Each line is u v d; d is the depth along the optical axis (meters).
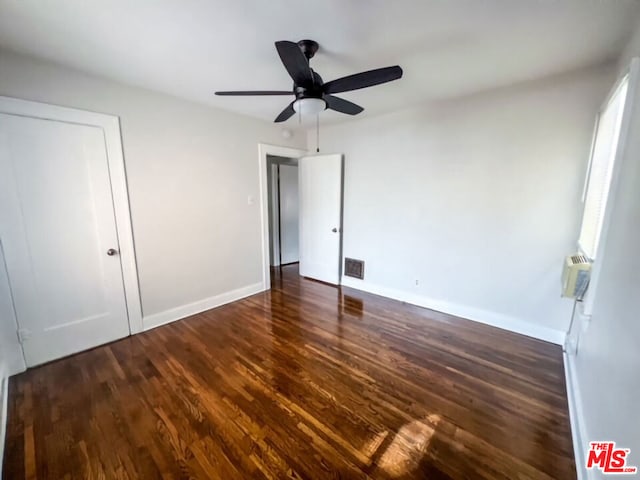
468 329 2.85
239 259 3.65
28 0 1.43
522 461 1.44
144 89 2.63
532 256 2.64
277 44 1.39
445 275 3.21
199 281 3.24
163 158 2.82
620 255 1.35
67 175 2.28
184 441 1.55
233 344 2.55
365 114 3.46
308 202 4.39
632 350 1.06
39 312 2.23
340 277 4.26
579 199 2.37
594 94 2.22
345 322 3.00
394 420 1.69
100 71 2.27
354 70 2.24
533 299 2.67
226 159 3.36
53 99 2.17
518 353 2.41
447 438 1.57
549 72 2.29
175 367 2.21
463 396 1.90
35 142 2.12
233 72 2.29
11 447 1.51
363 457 1.46
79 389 1.96
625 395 1.07
